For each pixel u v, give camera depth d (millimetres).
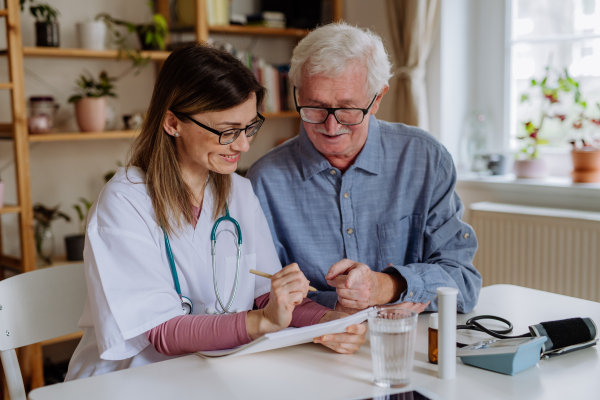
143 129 1333
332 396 936
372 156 1532
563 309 1380
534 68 2879
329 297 1476
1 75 2717
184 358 1124
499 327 1264
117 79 2998
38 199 2838
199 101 1208
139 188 1282
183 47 1272
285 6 3326
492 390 954
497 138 3041
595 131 2695
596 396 927
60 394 969
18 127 2402
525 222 2562
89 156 2951
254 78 1277
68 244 2693
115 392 973
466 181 2926
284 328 1230
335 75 1329
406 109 2924
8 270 2764
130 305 1151
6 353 1323
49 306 1394
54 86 2838
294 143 1610
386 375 965
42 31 2566
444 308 985
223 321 1146
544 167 2789
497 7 2955
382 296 1309
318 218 1571
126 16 2996
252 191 1507
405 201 1570
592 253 2373
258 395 947
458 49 3004
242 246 1432
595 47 2658
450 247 1540
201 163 1282
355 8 3320
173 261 1294
